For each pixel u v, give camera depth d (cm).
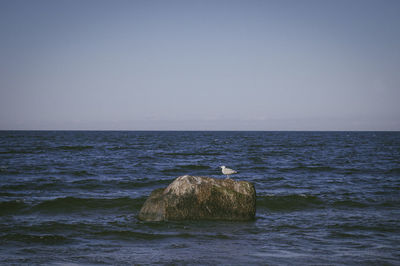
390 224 1259
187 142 8838
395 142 9619
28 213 1398
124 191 1944
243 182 1358
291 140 10775
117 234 1117
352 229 1195
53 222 1250
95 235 1105
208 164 3441
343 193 1881
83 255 912
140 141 9212
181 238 1079
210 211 1290
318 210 1506
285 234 1134
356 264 857
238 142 9038
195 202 1283
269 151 5481
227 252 945
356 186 2136
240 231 1162
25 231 1134
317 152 5303
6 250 943
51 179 2303
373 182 2305
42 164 3172
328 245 1015
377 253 943
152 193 1355
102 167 3028
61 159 3703
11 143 7100
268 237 1098
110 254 923
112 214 1403
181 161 3734
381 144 8281
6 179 2281
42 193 1845
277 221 1310
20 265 825
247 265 844
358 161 3816
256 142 9094
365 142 9512
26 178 2338
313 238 1087
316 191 1950
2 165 3039
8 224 1214
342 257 907
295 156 4500
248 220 1310
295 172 2855
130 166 3145
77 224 1227
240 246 1002
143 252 943
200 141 9550
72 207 1502
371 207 1561
